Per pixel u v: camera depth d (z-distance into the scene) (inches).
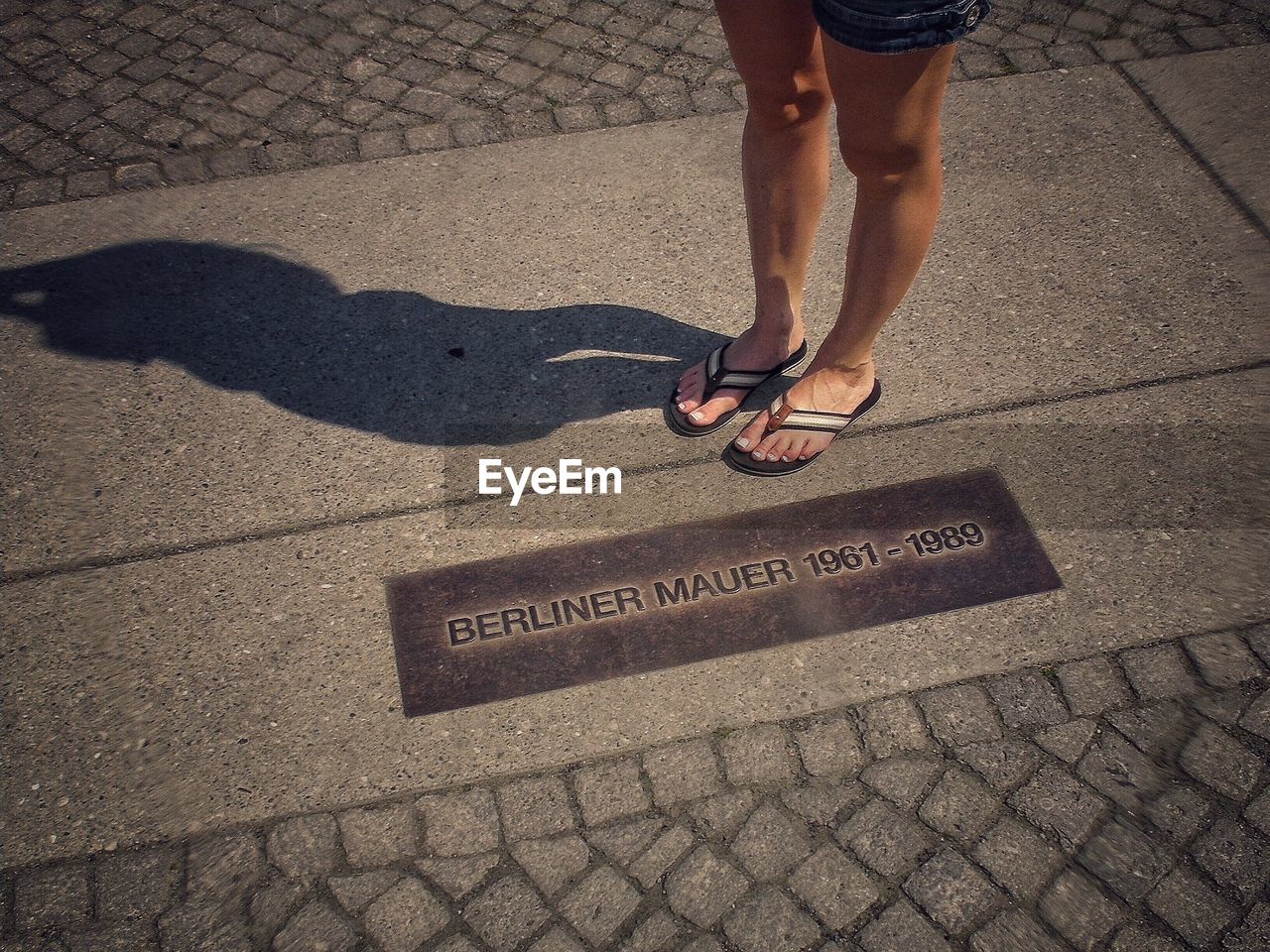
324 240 139.2
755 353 116.6
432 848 88.5
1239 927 81.7
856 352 107.1
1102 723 93.0
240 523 110.3
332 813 90.4
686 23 166.9
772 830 88.5
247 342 127.1
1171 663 96.0
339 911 85.4
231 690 97.8
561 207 142.7
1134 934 82.0
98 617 102.9
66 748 94.3
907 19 72.9
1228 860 84.9
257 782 92.1
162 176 146.8
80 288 133.1
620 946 83.4
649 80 158.9
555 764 92.8
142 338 127.6
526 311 130.3
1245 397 115.6
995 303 127.8
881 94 79.5
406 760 93.3
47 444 117.2
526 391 121.7
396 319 129.6
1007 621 100.0
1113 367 120.0
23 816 90.4
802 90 93.3
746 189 104.7
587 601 103.2
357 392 122.0
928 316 127.0
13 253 137.1
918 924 83.4
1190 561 102.7
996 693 95.3
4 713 96.4
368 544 108.1
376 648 100.4
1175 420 114.1
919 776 90.8
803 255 109.0
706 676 97.7
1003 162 144.9
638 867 87.2
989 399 118.0
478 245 138.4
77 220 141.1
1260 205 136.2
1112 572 102.5
